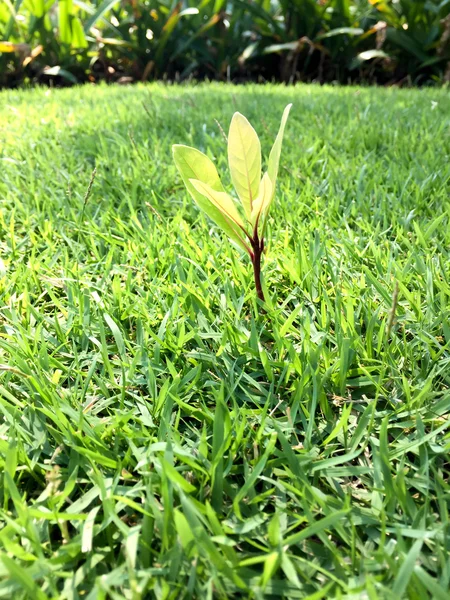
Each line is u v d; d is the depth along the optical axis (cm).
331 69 169
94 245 43
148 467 23
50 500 21
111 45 168
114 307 34
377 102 98
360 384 28
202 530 19
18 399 28
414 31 154
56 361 29
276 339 30
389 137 69
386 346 28
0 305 35
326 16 160
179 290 35
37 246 44
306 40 157
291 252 39
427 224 44
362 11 163
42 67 167
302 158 60
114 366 31
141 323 32
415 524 20
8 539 19
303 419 26
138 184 54
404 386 27
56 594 18
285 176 58
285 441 23
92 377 30
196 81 165
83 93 124
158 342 30
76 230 46
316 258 38
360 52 167
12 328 33
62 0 152
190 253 39
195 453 24
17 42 163
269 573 18
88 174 59
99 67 177
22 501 21
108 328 33
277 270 38
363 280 36
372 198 51
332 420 26
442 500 21
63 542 21
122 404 27
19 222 50
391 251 40
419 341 30
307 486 21
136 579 19
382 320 33
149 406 27
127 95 117
